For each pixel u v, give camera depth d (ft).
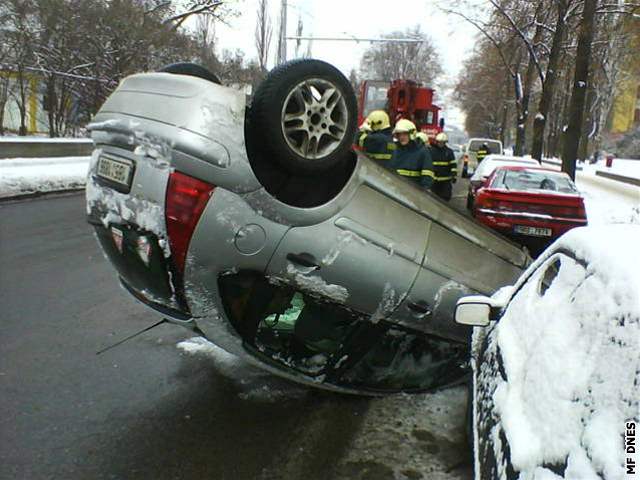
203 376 14.39
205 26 82.74
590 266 7.02
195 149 9.91
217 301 10.78
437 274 12.59
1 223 30.55
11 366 14.32
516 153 101.55
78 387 13.50
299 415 12.75
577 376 5.77
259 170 10.87
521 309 8.93
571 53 81.10
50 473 10.25
